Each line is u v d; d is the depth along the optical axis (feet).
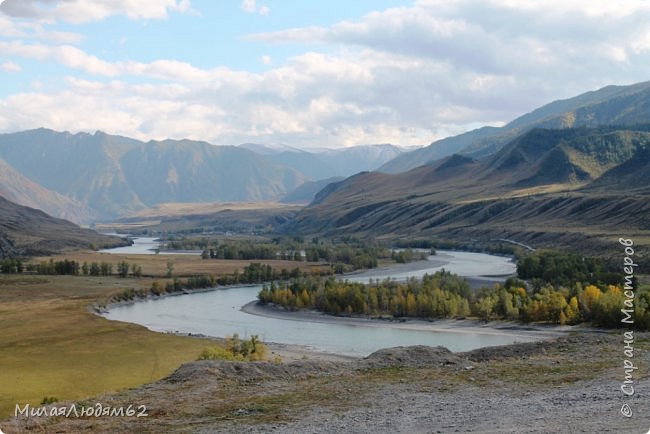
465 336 401.70
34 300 594.24
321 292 542.57
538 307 422.82
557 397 117.39
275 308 554.46
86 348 360.48
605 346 174.19
